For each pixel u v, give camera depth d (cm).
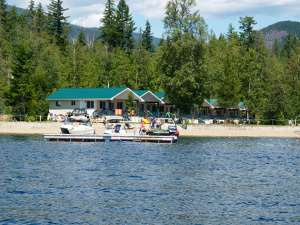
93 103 11338
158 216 2606
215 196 3183
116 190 3331
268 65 16962
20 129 10081
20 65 11288
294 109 12888
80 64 14962
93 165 4747
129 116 11169
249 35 19238
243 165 5025
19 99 11256
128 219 2533
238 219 2569
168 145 7575
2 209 2717
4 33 19975
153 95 12619
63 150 6375
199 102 11850
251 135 10869
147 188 3431
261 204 2952
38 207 2780
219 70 12719
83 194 3172
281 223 2500
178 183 3691
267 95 14200
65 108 11712
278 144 8531
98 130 9412
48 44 18312
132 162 5056
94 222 2466
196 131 10644
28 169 4369
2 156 5456
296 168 4828
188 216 2616
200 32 11669
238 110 16025
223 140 9238
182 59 11788
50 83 13550
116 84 16375
